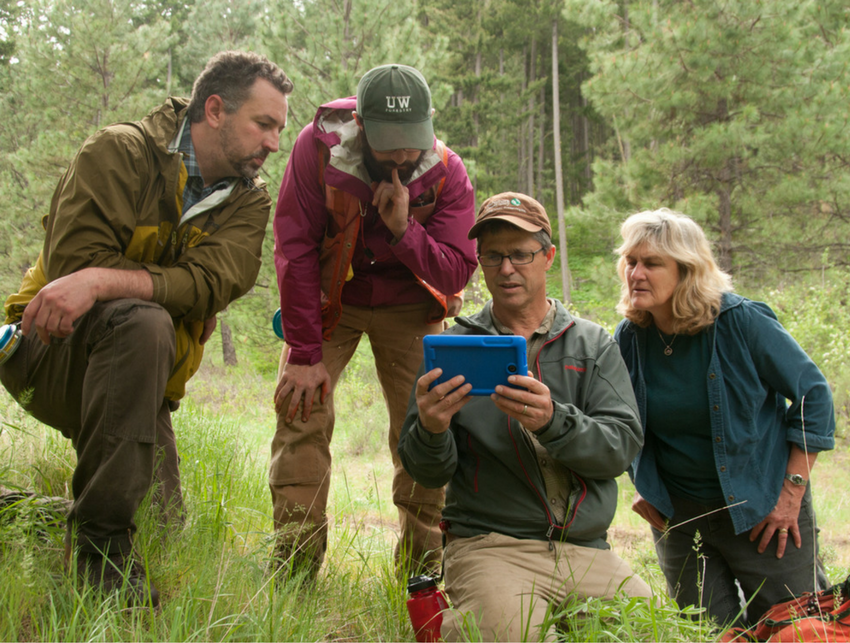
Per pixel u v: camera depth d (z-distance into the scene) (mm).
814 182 11812
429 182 2773
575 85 35812
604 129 39469
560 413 2242
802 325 10234
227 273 2695
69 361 2408
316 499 2918
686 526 3049
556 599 2287
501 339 2162
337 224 2871
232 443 4598
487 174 29703
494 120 31078
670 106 11859
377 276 3082
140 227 2604
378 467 7297
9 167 18000
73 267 2418
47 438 3369
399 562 3166
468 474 2523
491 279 2576
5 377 2578
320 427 2957
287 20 11742
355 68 11477
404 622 2527
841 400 9648
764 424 2914
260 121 2725
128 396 2195
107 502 2170
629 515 6402
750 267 12602
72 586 2047
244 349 17797
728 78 11539
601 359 2529
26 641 1858
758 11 11211
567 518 2381
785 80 11570
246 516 3438
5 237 16344
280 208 2900
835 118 11117
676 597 2959
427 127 2586
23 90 16734
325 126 2750
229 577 2354
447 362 2205
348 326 3158
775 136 11258
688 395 2941
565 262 25969
